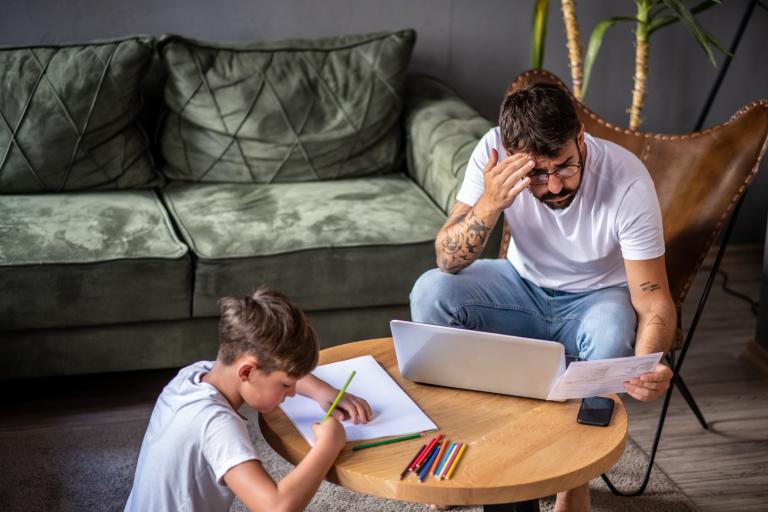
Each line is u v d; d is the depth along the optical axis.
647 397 1.64
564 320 2.15
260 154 3.03
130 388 2.66
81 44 2.90
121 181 2.93
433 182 2.89
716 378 2.79
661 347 1.87
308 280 2.56
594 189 2.01
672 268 2.29
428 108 3.14
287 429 1.57
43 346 2.45
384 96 3.12
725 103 3.70
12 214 2.64
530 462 1.49
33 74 2.83
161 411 1.53
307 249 2.54
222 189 2.98
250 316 1.47
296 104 3.04
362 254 2.57
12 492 2.14
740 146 2.27
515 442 1.55
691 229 2.28
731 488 2.24
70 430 2.42
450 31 3.46
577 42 3.09
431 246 2.62
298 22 3.34
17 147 2.80
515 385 1.69
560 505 1.95
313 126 3.06
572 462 1.49
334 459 1.47
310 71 3.09
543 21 3.19
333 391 1.65
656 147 2.37
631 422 2.54
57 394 2.61
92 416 2.50
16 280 2.37
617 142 2.41
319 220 2.69
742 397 2.68
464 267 2.12
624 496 2.20
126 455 2.31
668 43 3.58
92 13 3.15
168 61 2.99
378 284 2.61
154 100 3.10
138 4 3.18
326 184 3.05
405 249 2.60
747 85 3.68
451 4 3.42
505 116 1.87
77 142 2.84
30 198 2.80
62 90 2.84
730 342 3.04
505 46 3.52
